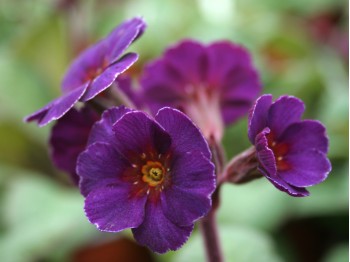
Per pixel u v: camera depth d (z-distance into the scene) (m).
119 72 0.11
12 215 0.19
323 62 0.24
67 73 0.13
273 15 0.27
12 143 0.22
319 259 0.18
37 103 0.23
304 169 0.11
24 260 0.18
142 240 0.10
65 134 0.13
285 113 0.11
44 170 0.23
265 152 0.10
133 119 0.10
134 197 0.10
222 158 0.12
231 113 0.15
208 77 0.14
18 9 0.28
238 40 0.23
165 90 0.14
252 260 0.16
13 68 0.23
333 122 0.19
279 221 0.18
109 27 0.25
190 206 0.10
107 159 0.10
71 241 0.18
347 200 0.18
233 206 0.18
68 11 0.23
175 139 0.10
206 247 0.12
